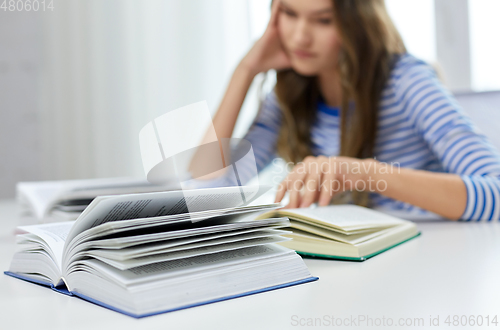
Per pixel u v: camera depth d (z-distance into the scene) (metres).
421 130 1.08
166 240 0.40
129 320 0.33
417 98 1.09
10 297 0.41
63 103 2.60
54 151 2.62
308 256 0.58
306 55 1.19
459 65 2.05
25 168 2.66
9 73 2.65
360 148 1.16
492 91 1.25
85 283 0.39
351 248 0.54
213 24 2.35
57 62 2.60
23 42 2.64
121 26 2.49
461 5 2.03
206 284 0.37
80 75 2.56
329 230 0.58
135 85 2.48
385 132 1.20
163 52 2.42
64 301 0.39
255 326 0.31
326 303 0.36
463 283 0.42
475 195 0.83
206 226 0.44
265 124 1.42
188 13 2.38
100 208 0.38
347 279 0.45
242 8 2.31
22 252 0.50
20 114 2.66
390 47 1.19
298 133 1.32
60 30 2.59
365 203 1.15
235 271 0.40
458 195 0.84
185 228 0.43
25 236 0.49
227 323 0.32
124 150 2.51
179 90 2.40
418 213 1.05
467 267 0.49
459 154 0.96
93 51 2.53
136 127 2.48
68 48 2.58
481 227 0.80
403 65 1.17
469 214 0.85
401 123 1.18
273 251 0.45
